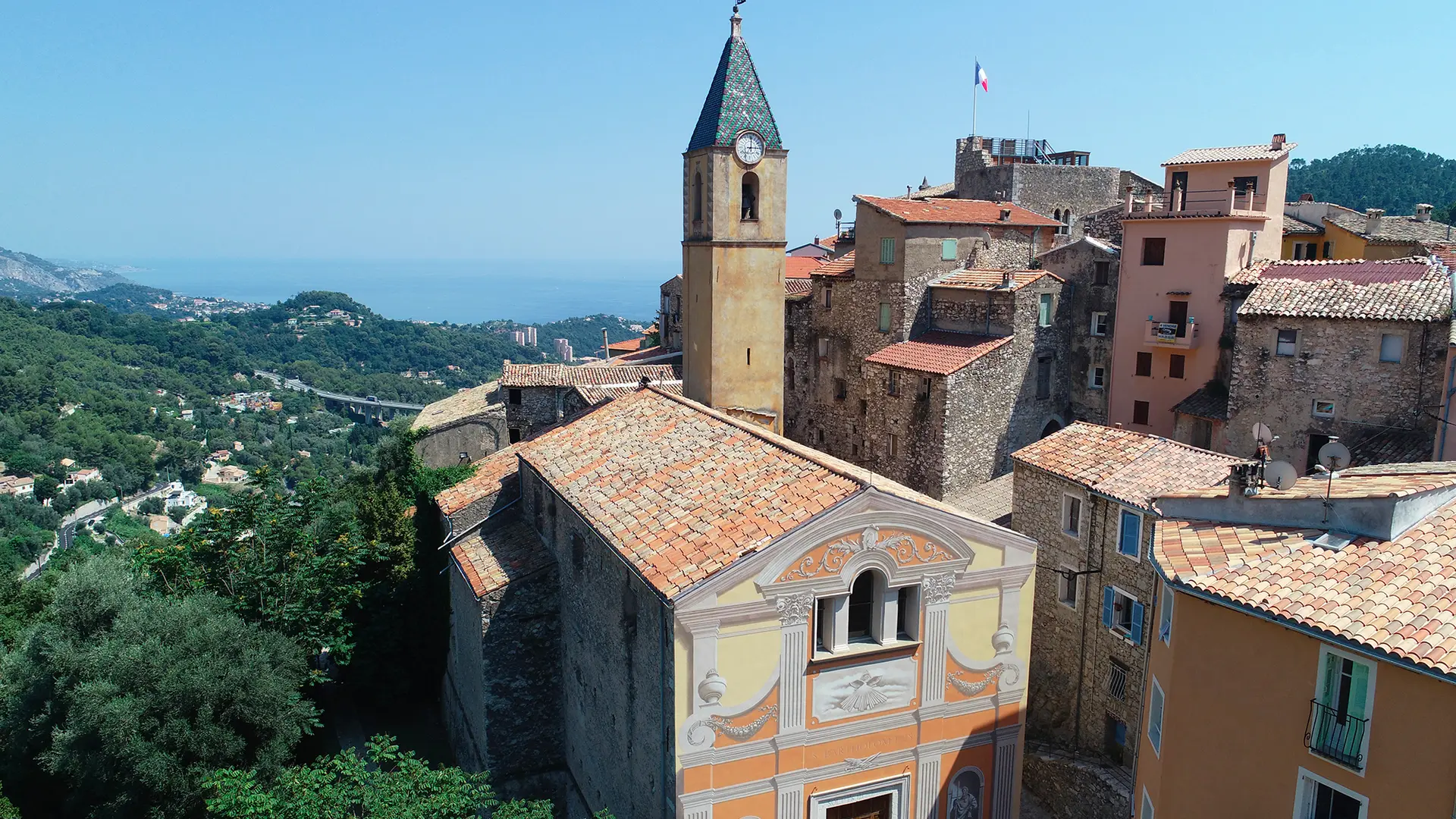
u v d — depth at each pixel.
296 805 21.78
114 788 30.81
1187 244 47.44
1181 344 47.09
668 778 21.88
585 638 27.98
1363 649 14.92
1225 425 43.12
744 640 21.42
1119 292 50.75
